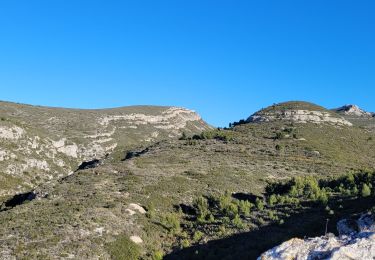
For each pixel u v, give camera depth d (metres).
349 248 23.70
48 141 140.62
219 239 43.56
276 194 62.62
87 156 155.12
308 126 124.31
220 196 59.34
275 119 135.12
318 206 48.12
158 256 41.28
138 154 102.62
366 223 30.34
